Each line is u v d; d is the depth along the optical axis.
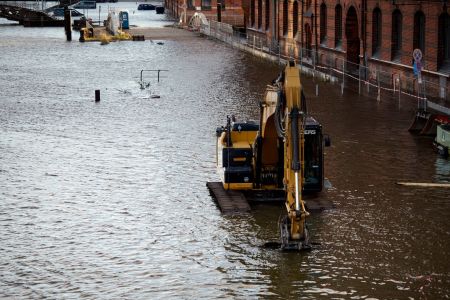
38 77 79.25
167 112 59.03
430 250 30.12
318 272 28.19
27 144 48.78
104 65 88.69
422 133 49.69
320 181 36.47
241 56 97.19
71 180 40.38
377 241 31.12
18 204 36.31
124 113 59.03
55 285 27.31
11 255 30.03
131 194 37.78
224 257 29.69
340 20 80.00
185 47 108.81
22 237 31.97
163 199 36.94
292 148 29.91
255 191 36.94
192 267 28.78
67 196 37.56
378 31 70.50
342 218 33.88
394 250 30.17
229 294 26.47
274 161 36.50
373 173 40.84
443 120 48.91
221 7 143.25
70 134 51.69
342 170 41.44
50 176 41.22
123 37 118.81
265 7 106.12
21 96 67.44
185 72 81.81
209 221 33.78
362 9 71.88
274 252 30.12
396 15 66.25
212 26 127.81
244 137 38.62
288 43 96.25
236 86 71.38
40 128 53.78
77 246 30.95
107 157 45.16
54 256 29.92
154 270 28.53
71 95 67.75
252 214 34.69
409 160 43.44
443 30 58.59
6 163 44.00
